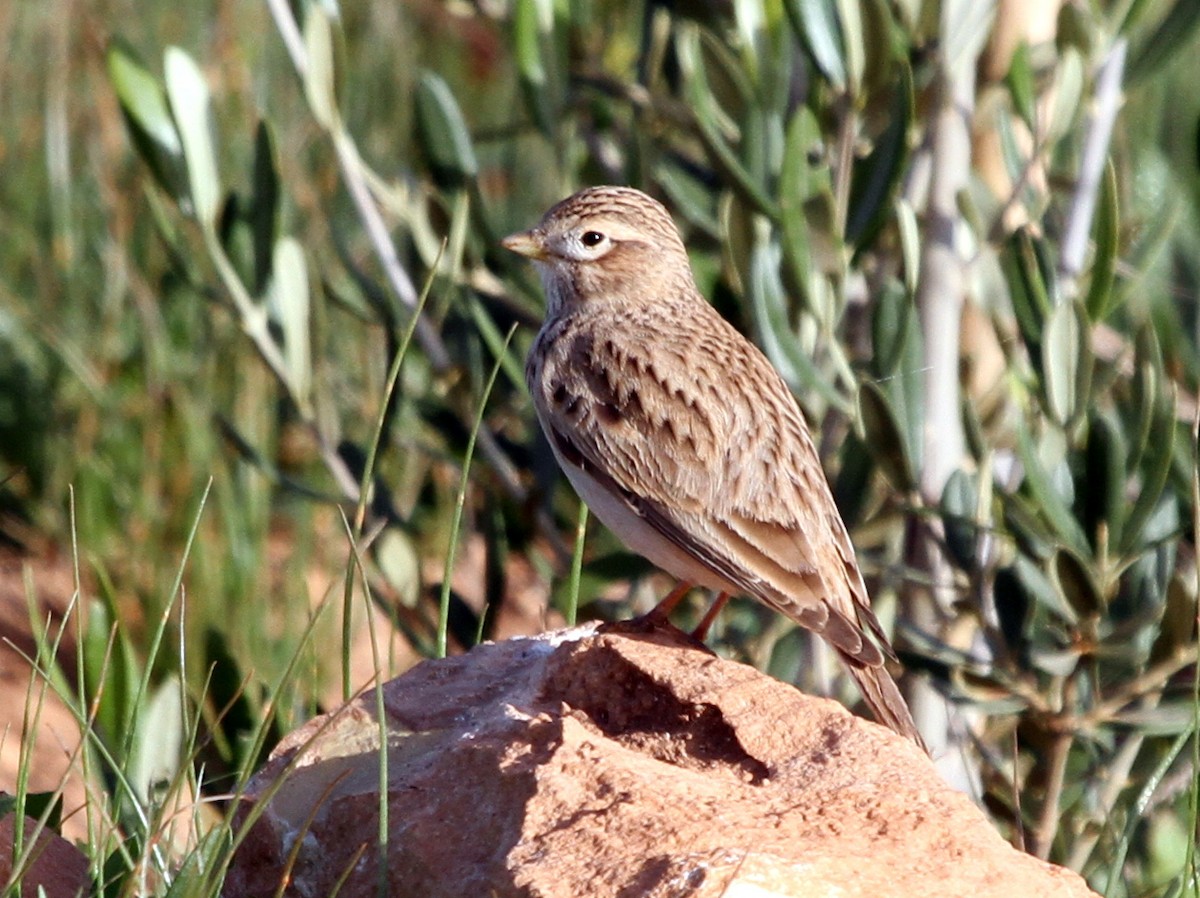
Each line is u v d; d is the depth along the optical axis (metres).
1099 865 11.31
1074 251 12.09
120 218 17.47
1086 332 11.16
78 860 8.23
